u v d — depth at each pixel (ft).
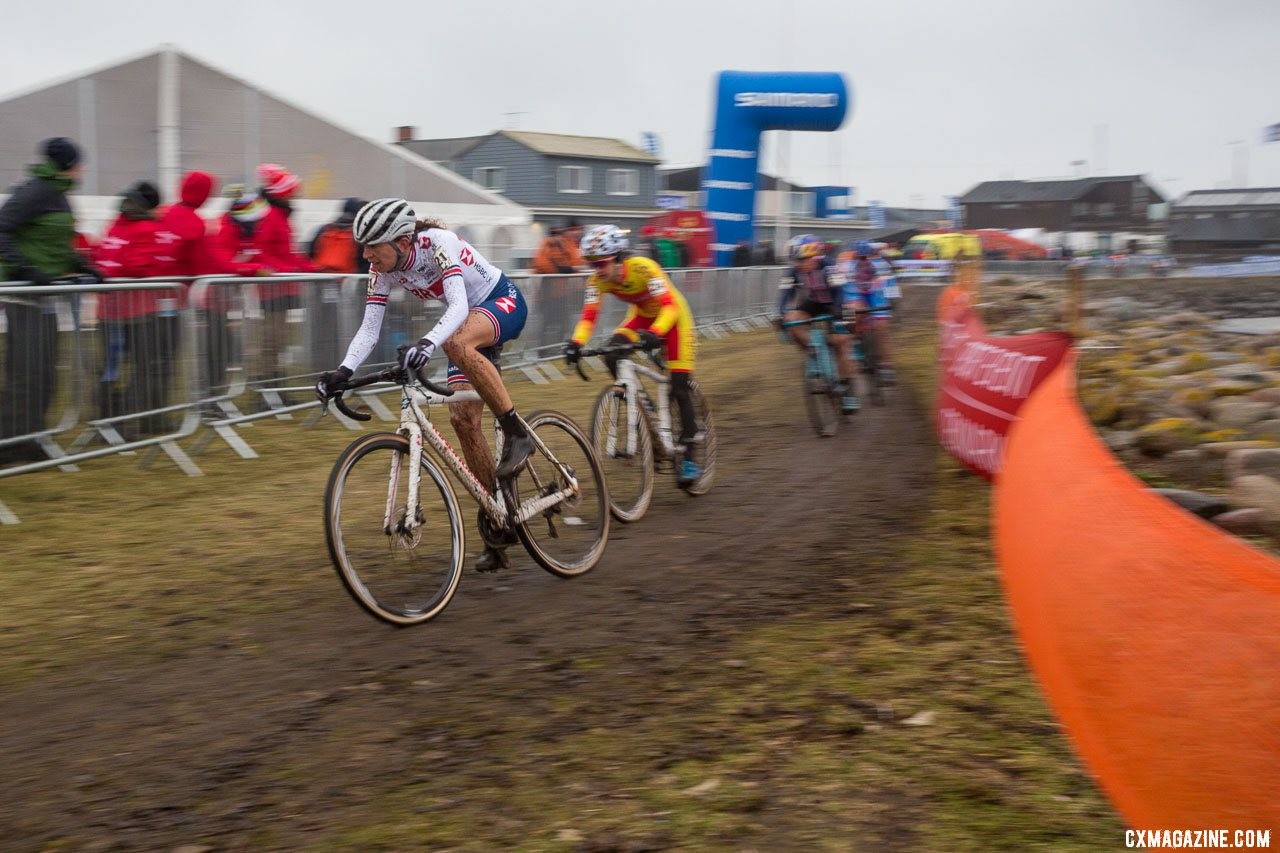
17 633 11.12
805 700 9.12
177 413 19.12
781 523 15.69
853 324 26.14
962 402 19.22
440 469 11.75
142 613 11.76
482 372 11.59
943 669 9.66
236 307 20.40
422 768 8.13
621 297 16.16
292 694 9.57
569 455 13.44
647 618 11.54
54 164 17.80
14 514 15.64
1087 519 6.66
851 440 22.89
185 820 7.42
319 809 7.54
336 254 25.98
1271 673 4.57
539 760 8.20
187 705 9.36
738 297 53.47
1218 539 5.18
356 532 10.71
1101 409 20.76
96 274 18.74
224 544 14.49
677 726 8.72
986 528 14.70
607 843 6.98
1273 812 4.48
